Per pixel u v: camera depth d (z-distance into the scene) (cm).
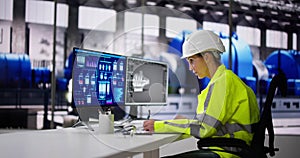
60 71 411
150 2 426
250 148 153
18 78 405
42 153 104
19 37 406
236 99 169
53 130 173
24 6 407
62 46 412
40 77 409
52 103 405
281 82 158
